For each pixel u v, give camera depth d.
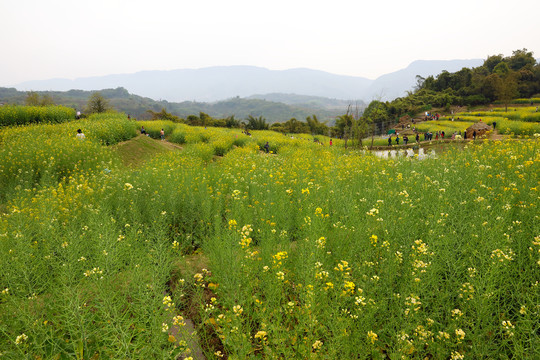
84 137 18.75
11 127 21.27
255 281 3.88
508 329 2.69
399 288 3.65
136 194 8.06
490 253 3.50
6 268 3.71
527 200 4.96
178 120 81.75
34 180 12.10
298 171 11.25
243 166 14.09
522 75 86.31
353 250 4.10
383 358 2.97
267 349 2.99
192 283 4.39
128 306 3.49
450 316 3.15
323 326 2.99
